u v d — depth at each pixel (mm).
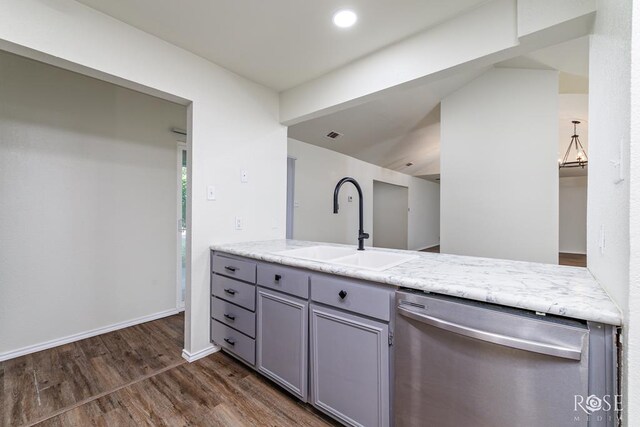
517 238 2975
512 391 934
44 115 2275
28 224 2207
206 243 2223
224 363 2096
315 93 2498
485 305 1020
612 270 872
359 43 1997
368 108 3775
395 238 8117
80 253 2463
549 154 2857
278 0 1604
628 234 691
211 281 2250
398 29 1844
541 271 1334
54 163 2324
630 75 674
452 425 1059
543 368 885
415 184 8414
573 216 7789
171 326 2768
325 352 1488
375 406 1294
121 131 2715
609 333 811
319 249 2223
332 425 1495
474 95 3227
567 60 2598
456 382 1048
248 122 2516
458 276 1222
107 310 2621
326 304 1482
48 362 2080
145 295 2881
